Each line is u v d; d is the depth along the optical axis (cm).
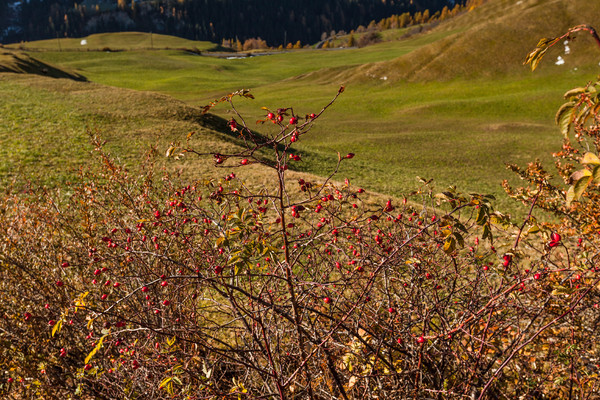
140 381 362
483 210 260
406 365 339
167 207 473
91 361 413
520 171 539
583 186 165
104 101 2747
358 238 333
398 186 1997
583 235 444
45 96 2766
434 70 5756
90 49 12719
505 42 5747
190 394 326
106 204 565
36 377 434
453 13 18812
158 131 2202
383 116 4709
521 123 3928
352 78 6144
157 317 382
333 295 358
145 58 10500
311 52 12394
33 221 548
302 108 5022
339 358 344
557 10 5862
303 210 290
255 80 8481
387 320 343
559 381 352
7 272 478
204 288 466
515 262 337
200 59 11481
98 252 468
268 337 344
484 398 344
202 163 1630
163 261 394
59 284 372
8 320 464
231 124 274
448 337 322
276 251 256
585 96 210
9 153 1664
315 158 2411
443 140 3500
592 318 374
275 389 343
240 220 269
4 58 5122
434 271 355
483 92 5084
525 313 333
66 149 1772
